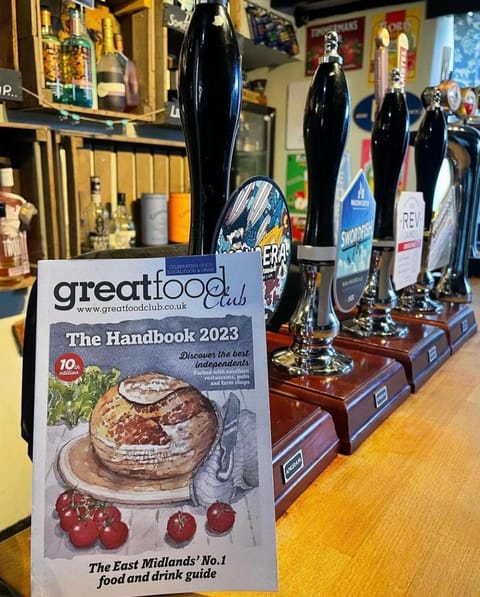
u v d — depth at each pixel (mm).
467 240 1328
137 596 417
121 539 415
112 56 1599
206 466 427
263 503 430
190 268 436
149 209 1829
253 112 2836
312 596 435
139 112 1754
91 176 1729
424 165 1119
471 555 490
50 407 414
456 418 795
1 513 1491
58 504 410
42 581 405
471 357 1095
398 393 837
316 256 766
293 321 822
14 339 1459
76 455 415
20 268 1308
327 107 674
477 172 1277
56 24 1505
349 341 961
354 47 2805
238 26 2359
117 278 426
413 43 2635
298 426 629
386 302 989
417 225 1032
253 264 442
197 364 433
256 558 426
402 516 548
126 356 426
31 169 1373
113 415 421
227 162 530
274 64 3057
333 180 727
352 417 691
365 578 457
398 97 880
